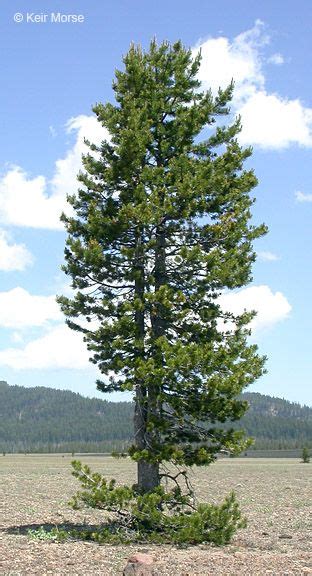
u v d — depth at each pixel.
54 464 120.19
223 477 69.19
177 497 22.17
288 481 62.47
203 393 21.45
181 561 17.66
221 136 24.80
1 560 17.20
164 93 24.64
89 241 23.12
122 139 23.00
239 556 18.67
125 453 21.84
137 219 22.52
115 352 22.33
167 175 23.12
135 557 16.89
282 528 27.23
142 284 23.38
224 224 23.34
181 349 20.98
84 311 23.75
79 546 20.11
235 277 22.83
